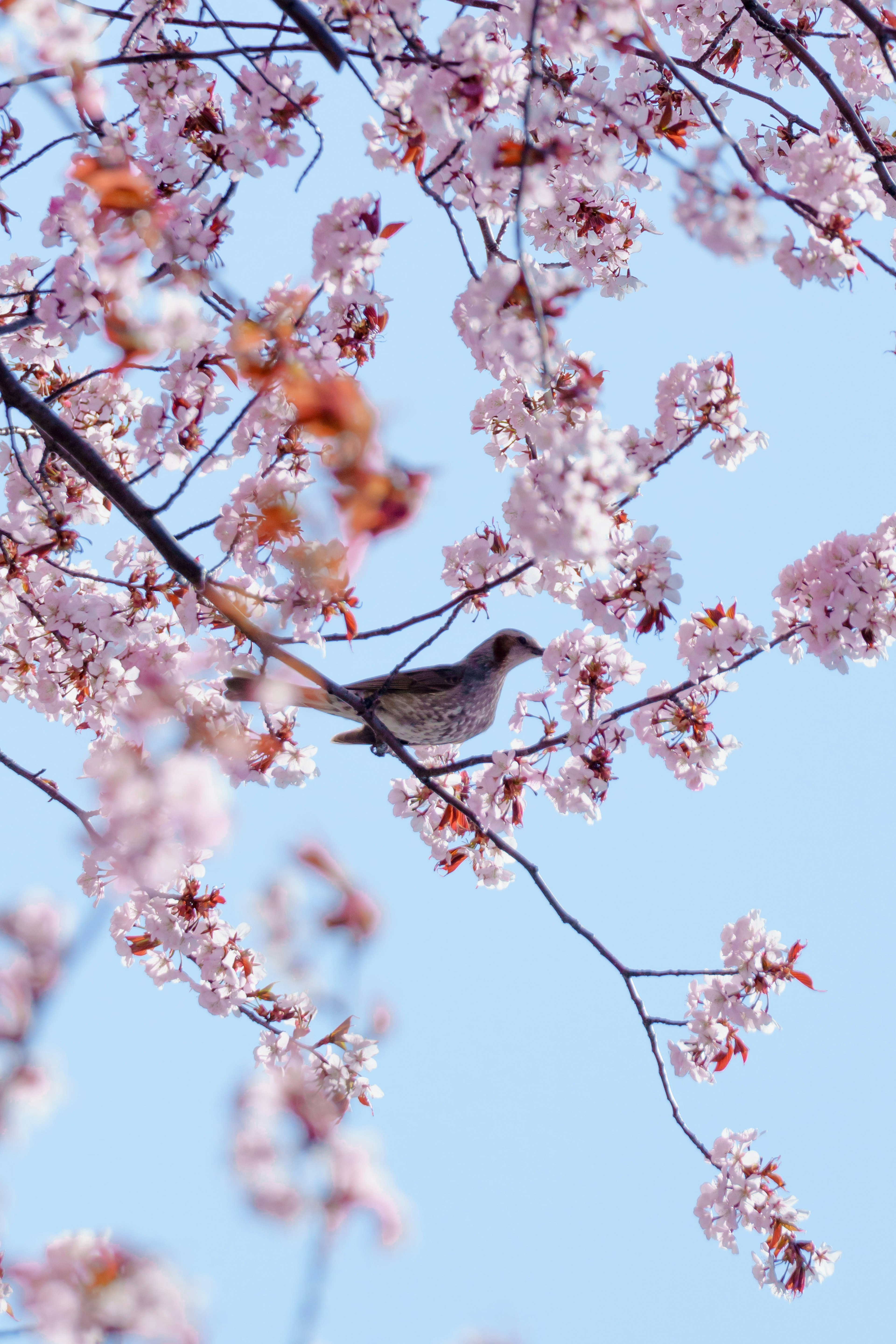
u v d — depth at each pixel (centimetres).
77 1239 444
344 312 1068
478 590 1110
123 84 1177
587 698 1207
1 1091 455
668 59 938
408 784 1424
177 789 573
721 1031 1166
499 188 1030
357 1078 1066
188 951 1211
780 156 1498
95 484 1107
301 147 1058
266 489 1070
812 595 1133
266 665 1153
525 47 1201
